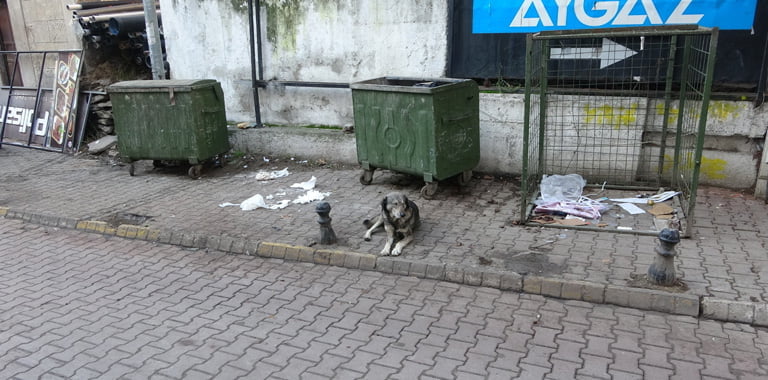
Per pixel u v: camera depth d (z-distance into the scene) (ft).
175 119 26.53
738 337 12.99
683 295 14.12
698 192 21.53
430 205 21.86
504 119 24.23
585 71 22.59
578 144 23.20
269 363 12.76
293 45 28.50
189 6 30.32
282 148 29.27
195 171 27.20
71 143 34.04
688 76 20.34
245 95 30.71
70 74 34.32
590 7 21.81
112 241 21.02
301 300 15.75
